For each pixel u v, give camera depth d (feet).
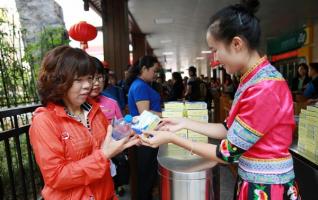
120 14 18.63
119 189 8.95
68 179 3.16
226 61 3.23
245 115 2.98
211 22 3.20
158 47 49.65
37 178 7.68
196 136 5.00
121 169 6.24
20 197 7.40
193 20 27.32
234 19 3.00
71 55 3.31
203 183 3.82
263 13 26.99
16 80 7.48
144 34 34.76
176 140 3.46
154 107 8.30
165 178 3.99
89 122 3.81
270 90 2.92
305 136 4.89
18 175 7.66
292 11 26.30
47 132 3.23
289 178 3.18
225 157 3.11
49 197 3.37
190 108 5.56
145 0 20.24
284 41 43.68
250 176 3.20
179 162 4.18
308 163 4.66
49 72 3.34
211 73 83.61
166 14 24.75
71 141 3.43
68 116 3.46
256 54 3.14
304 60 37.19
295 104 7.14
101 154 3.29
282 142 3.09
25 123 6.79
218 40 3.16
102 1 18.25
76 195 3.40
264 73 3.03
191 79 21.79
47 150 3.19
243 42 3.02
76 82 3.34
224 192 9.17
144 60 8.16
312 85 15.55
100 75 6.46
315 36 34.42
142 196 7.77
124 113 10.60
